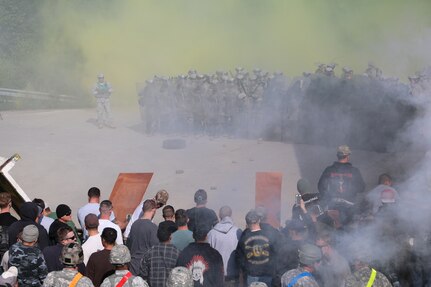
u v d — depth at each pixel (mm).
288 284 6562
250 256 8398
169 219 9188
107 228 7957
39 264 7789
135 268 8883
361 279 6539
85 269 8125
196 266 7777
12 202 10805
